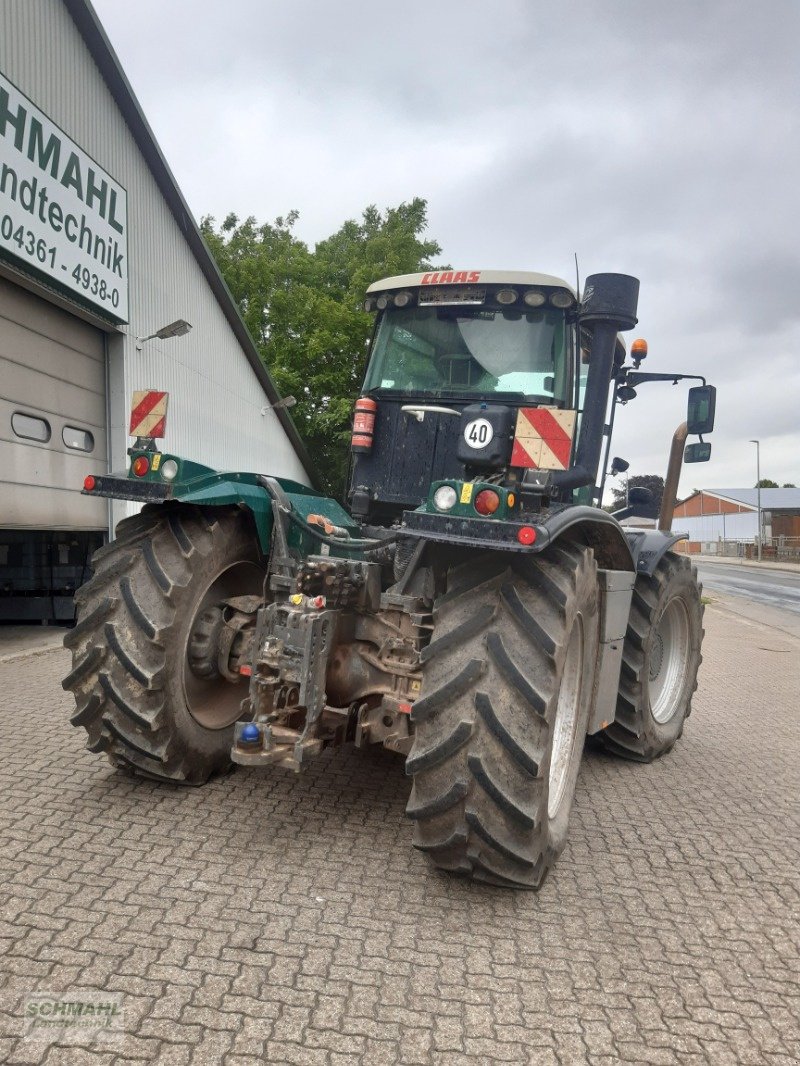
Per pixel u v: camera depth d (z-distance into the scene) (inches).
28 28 300.8
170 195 428.5
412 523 103.3
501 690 100.9
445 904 102.9
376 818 129.2
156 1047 71.3
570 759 130.7
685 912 107.0
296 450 771.4
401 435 148.7
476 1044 75.5
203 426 512.4
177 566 127.3
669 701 196.1
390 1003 80.7
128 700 123.3
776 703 274.7
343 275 1096.2
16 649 270.5
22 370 315.3
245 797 133.8
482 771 98.1
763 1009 85.1
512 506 100.8
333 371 935.7
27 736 161.8
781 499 2773.1
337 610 121.6
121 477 129.5
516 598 105.6
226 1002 78.5
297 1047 72.8
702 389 187.8
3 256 285.9
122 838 114.6
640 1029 80.1
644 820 143.3
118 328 377.7
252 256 1098.7
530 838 103.0
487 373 144.4
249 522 143.2
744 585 1172.5
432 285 145.9
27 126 295.6
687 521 3442.4
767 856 128.7
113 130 369.7
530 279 140.6
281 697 117.8
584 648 131.9
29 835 113.7
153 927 91.2
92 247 347.6
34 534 331.3
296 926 94.1
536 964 90.8
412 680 122.9
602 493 182.7
